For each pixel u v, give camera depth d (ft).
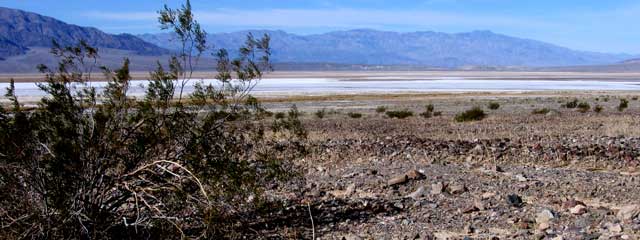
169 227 23.89
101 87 24.80
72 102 23.48
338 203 33.04
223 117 26.37
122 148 23.85
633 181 37.73
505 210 30.76
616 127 78.28
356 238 26.43
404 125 89.66
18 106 23.90
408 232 27.40
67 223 22.75
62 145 22.38
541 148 53.26
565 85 414.00
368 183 38.70
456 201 33.06
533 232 26.63
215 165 25.02
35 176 22.65
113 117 23.89
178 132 24.89
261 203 26.73
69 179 22.74
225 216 24.30
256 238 26.17
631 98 184.85
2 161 22.38
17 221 22.43
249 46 27.48
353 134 73.87
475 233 27.02
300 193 35.91
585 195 34.19
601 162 46.11
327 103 172.65
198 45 26.35
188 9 26.11
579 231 26.43
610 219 28.25
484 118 100.94
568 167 45.06
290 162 33.50
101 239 23.48
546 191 35.22
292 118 32.04
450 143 59.26
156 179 24.77
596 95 221.66
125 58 24.94
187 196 23.61
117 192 26.68
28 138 22.63
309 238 26.73
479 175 40.52
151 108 24.53
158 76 25.26
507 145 56.59
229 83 27.35
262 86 359.66
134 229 24.41
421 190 35.35
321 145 56.95
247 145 28.22
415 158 49.73
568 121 92.48
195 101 26.35
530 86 387.55
